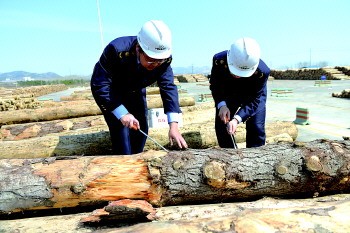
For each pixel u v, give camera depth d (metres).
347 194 2.91
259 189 2.75
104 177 2.57
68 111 7.48
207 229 1.92
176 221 2.05
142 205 2.40
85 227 2.34
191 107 7.63
